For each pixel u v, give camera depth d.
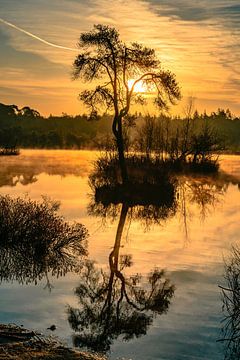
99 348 8.62
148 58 35.03
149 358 8.30
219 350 8.66
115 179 34.34
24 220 16.38
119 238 18.62
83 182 40.28
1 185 36.03
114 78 35.03
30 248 15.75
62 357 7.91
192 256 15.77
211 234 19.73
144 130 41.59
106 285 12.48
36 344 8.40
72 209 25.64
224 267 14.33
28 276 13.08
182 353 8.54
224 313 10.50
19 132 134.12
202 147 49.53
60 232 16.64
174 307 10.88
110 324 9.76
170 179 35.03
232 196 33.66
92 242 17.78
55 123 160.50
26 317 9.95
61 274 13.38
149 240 18.42
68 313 10.30
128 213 25.17
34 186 36.25
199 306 10.97
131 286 12.45
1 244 15.89
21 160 69.19
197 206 28.47
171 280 13.00
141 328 9.58
